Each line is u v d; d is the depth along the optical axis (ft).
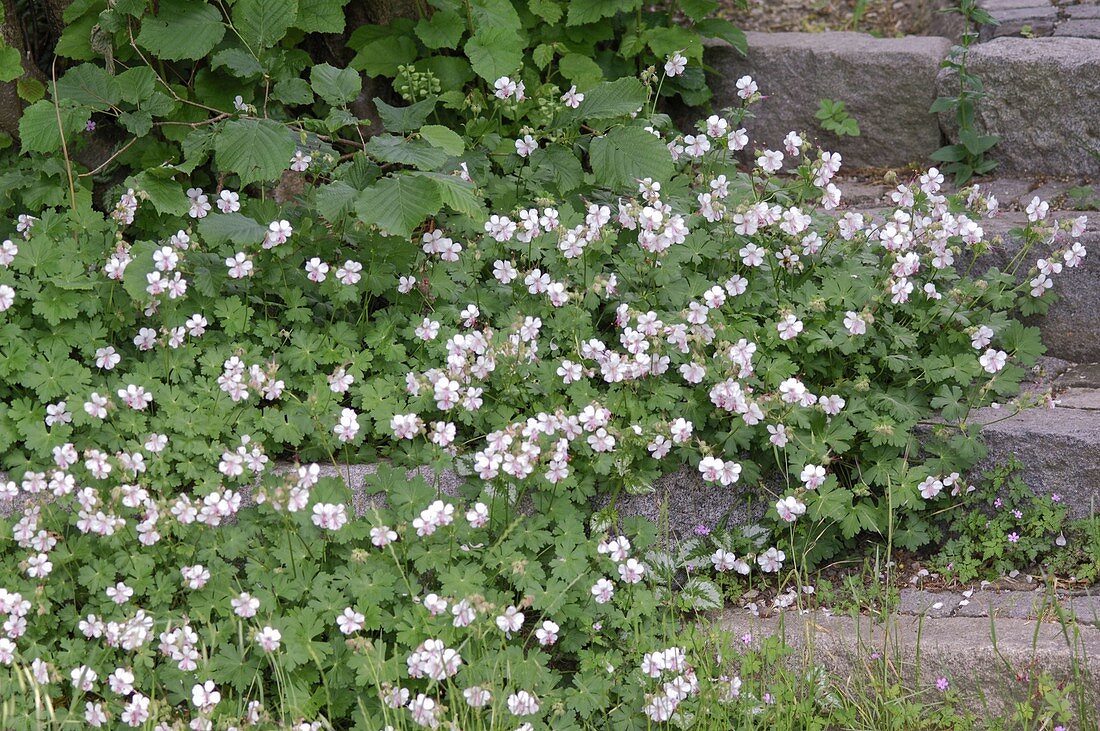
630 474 12.98
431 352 13.23
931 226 13.30
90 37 13.99
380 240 13.29
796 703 12.57
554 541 12.75
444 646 12.49
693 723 12.53
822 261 13.50
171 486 12.81
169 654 12.51
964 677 12.55
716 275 13.50
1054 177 14.69
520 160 13.96
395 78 14.42
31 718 12.32
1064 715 12.30
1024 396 13.10
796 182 13.62
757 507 13.23
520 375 13.10
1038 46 14.76
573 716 12.51
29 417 12.87
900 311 13.43
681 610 13.00
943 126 14.94
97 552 12.68
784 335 13.05
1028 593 12.94
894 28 16.37
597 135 13.96
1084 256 13.53
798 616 12.95
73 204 13.39
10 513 12.76
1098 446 13.01
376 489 12.83
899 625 12.80
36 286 13.05
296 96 13.73
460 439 13.11
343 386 12.98
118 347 13.25
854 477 13.19
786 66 15.20
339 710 12.51
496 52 14.12
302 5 14.05
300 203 13.66
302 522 12.66
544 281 13.23
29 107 13.56
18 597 12.44
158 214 13.43
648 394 13.10
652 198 13.33
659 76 15.02
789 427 12.96
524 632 12.84
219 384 12.83
